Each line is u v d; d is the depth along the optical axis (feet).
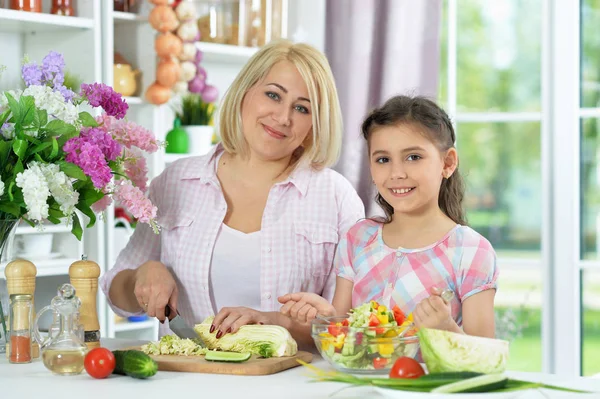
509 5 13.35
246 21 13.07
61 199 6.48
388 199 7.22
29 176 6.25
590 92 12.80
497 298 13.29
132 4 12.26
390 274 7.25
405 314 7.10
